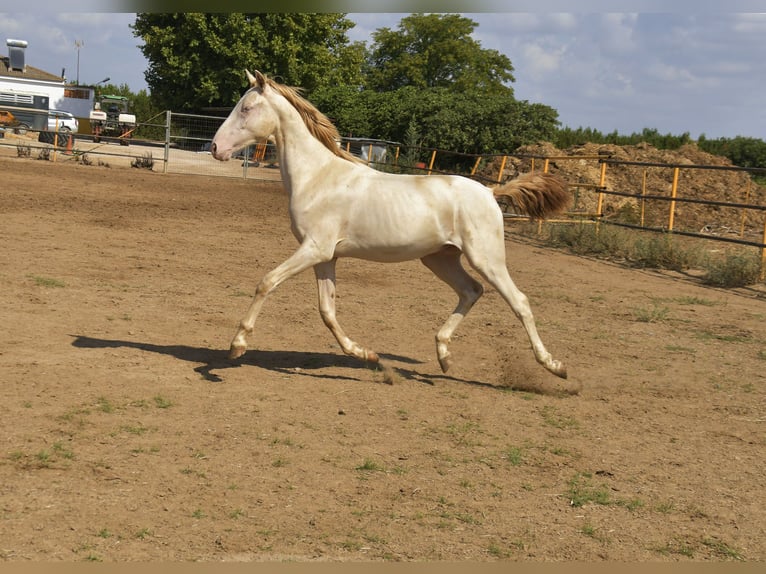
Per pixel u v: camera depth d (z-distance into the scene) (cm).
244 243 1440
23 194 1850
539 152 2625
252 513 405
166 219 1672
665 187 2414
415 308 998
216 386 623
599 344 865
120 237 1378
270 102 654
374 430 546
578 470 498
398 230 633
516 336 880
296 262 643
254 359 720
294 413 571
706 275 1395
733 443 569
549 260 1507
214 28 4703
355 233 644
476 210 638
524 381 695
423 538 392
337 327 666
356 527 399
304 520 402
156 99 5022
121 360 671
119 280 1025
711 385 723
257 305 641
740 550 401
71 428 504
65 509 391
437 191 640
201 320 856
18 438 479
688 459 530
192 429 521
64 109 5353
